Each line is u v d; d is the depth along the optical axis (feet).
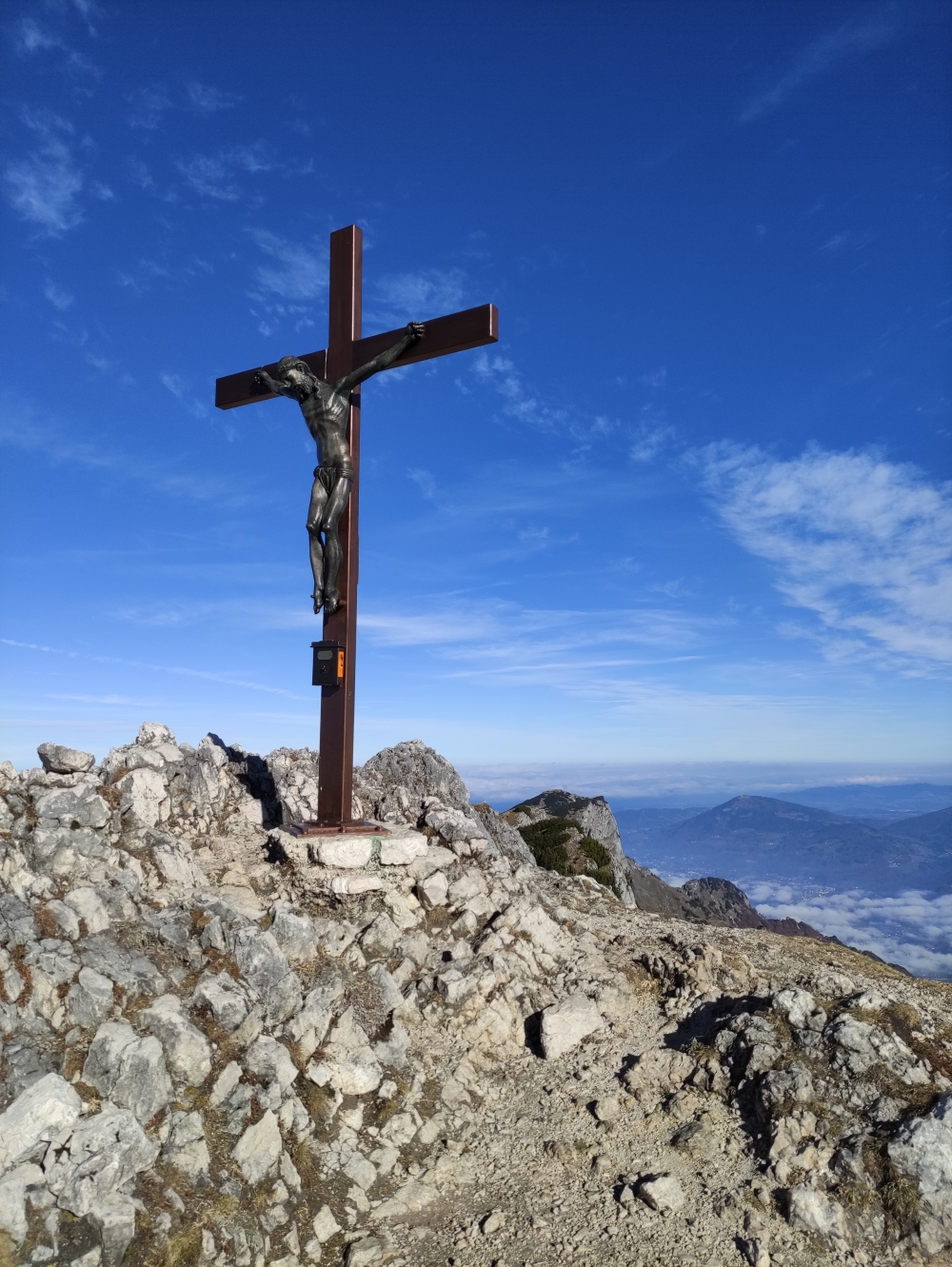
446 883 16.81
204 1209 10.07
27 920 11.89
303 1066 12.29
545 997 15.51
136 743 19.20
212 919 13.35
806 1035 13.50
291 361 17.16
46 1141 9.73
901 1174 11.60
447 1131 12.66
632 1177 11.97
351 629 17.08
